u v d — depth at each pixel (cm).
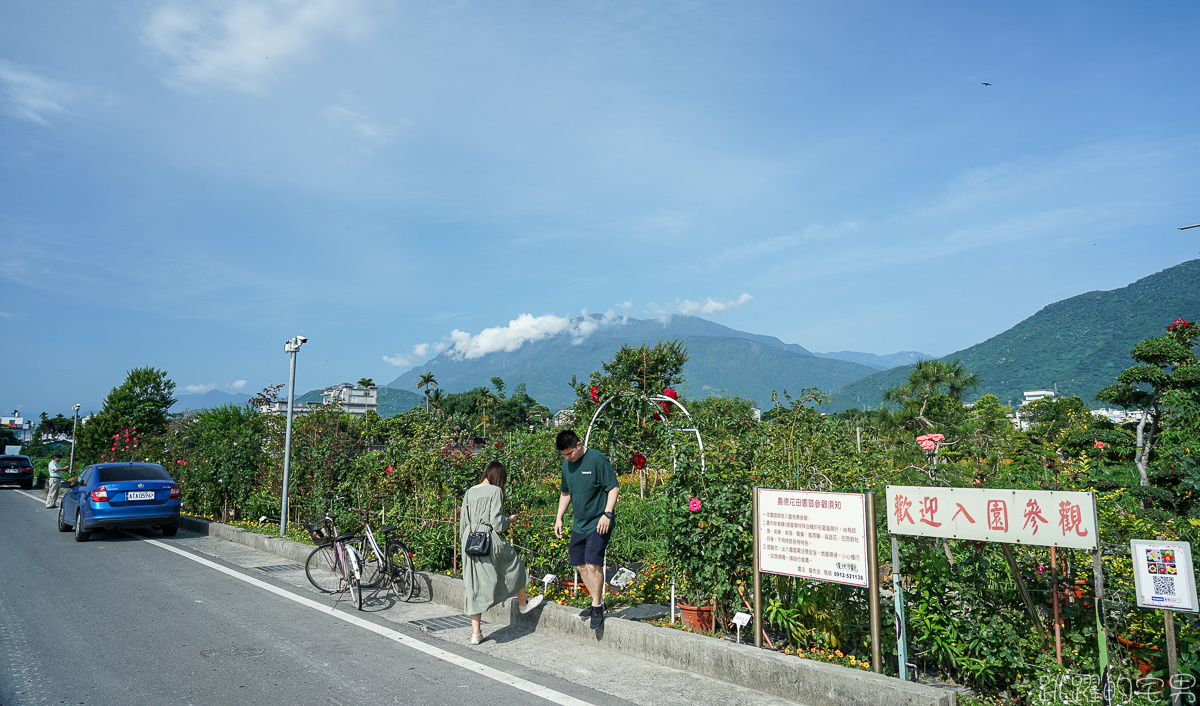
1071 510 416
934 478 746
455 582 767
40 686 501
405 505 1014
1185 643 431
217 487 1512
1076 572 498
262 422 1669
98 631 653
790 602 577
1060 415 3094
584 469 618
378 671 533
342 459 1283
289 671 534
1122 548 520
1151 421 1803
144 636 636
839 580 490
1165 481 1080
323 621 692
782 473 798
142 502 1298
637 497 1198
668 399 858
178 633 646
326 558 894
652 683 506
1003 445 1116
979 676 475
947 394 2830
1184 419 1639
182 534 1390
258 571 966
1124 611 470
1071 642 479
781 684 477
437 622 692
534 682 507
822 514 505
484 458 920
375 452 1268
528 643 614
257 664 552
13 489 3133
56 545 1229
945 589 499
